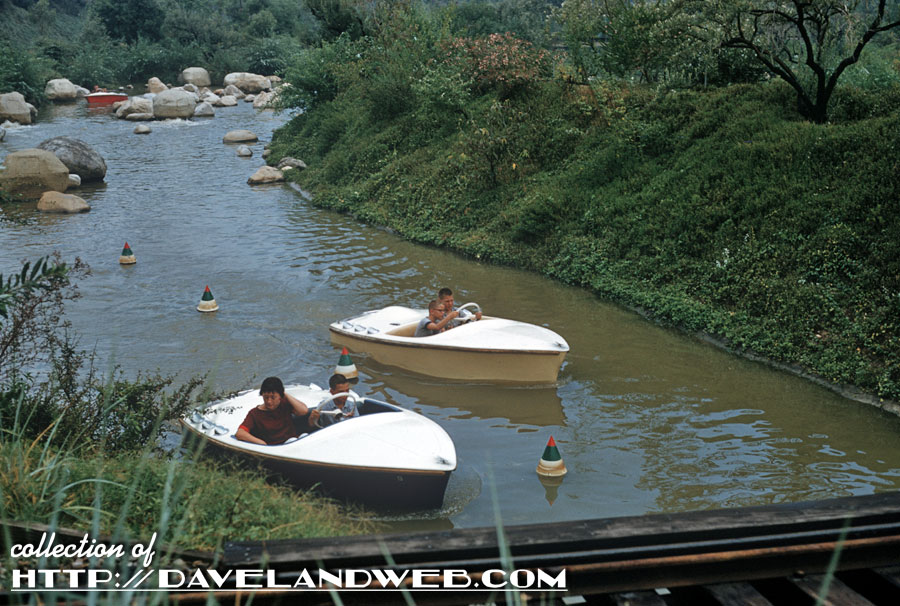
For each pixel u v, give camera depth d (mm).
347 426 8266
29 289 6207
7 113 50312
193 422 8648
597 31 24094
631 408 10914
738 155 17547
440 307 12555
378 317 13547
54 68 75125
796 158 16500
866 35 17422
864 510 2850
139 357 12719
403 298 16234
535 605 2615
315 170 30859
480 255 19516
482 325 12055
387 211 24000
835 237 13992
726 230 15742
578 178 20312
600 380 11953
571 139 22078
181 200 27922
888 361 11398
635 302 15438
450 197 22828
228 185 30953
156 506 4879
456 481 8875
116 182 31656
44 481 4547
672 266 15820
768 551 2676
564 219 18953
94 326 14320
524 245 19172
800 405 10953
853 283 13281
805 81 19406
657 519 2865
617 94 21828
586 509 8172
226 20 101625
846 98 18875
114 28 91500
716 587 2643
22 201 27516
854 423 10336
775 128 17922
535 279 17703
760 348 12812
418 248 20844
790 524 2775
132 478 5238
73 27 107062
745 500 8297
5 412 7355
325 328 14266
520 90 25438
